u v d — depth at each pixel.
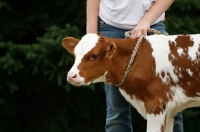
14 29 13.77
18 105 14.72
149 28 7.34
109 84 7.73
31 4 14.00
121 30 7.61
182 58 6.94
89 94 14.62
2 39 13.80
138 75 6.99
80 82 6.75
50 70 12.99
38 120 14.87
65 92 14.60
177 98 6.96
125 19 7.54
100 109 14.92
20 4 14.00
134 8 7.51
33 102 14.84
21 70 13.48
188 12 14.08
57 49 12.48
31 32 14.12
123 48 7.08
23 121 14.92
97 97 14.73
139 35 7.24
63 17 13.60
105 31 7.67
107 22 7.63
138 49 7.06
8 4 13.85
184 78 6.94
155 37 7.11
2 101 13.75
